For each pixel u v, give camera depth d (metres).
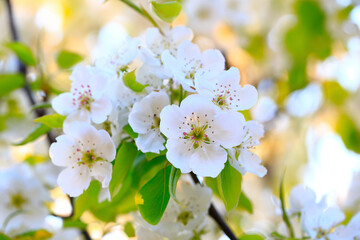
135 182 0.50
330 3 0.84
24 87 0.65
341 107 0.87
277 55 0.91
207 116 0.46
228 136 0.46
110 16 0.97
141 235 0.51
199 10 0.86
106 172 0.48
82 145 0.48
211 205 0.52
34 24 0.94
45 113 0.63
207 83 0.47
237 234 0.72
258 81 0.92
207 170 0.46
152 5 0.49
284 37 0.87
